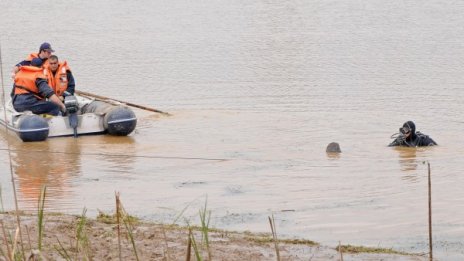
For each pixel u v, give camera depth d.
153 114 54.12
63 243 21.31
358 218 27.86
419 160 40.00
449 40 82.00
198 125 50.28
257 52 76.94
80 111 50.78
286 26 91.44
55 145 44.97
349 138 46.16
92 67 70.62
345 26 90.88
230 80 64.81
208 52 77.19
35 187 34.69
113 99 56.91
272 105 56.12
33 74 48.34
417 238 24.95
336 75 66.25
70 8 106.81
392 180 35.16
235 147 43.84
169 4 107.94
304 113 53.53
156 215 28.61
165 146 44.44
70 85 49.72
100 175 37.19
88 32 89.25
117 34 87.69
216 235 24.11
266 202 30.97
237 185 34.50
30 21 97.50
